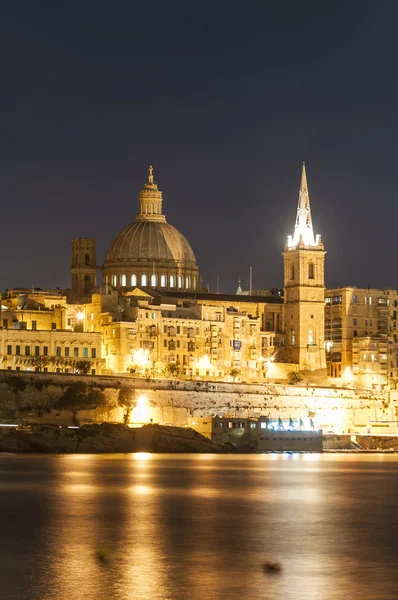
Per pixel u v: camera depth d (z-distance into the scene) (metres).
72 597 88.81
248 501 155.25
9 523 129.38
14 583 93.88
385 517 138.25
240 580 95.56
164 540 116.81
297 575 98.06
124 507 145.88
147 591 91.06
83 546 112.56
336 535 121.88
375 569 101.12
